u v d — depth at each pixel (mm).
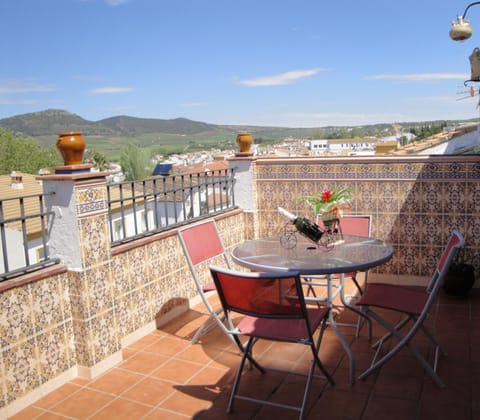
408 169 4926
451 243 3041
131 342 3801
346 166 5195
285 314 2557
